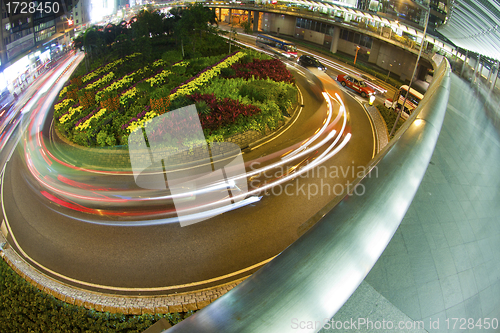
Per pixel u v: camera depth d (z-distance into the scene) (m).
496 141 4.79
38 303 7.61
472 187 3.28
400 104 21.58
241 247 9.09
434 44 24.80
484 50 8.99
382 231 1.13
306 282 0.87
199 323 0.74
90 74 30.05
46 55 41.81
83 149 15.01
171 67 26.36
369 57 37.75
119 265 8.45
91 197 11.18
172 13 45.94
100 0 60.97
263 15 57.97
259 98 19.31
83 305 7.36
